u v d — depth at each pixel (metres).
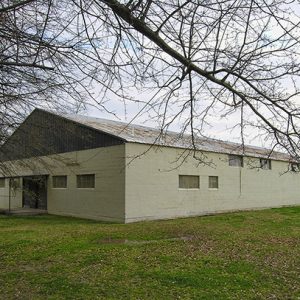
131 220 18.89
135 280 7.46
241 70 4.26
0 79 5.20
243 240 12.51
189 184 22.33
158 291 6.74
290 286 7.07
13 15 4.17
